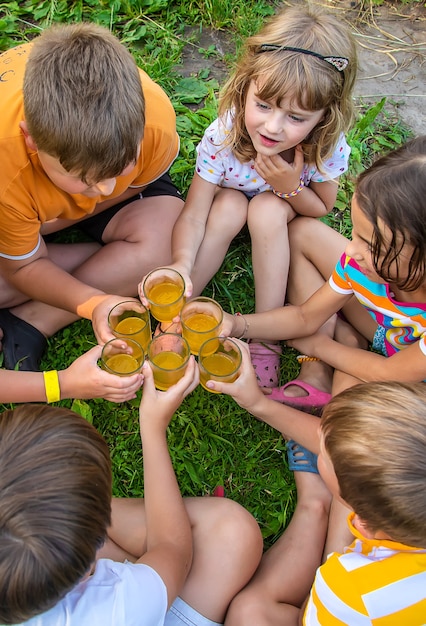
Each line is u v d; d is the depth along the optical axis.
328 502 2.27
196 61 3.50
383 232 1.77
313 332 2.50
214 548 1.97
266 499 2.39
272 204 2.62
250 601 1.96
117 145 1.84
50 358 2.59
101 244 2.79
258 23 3.59
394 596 1.54
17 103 2.09
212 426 2.51
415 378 2.20
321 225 2.66
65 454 1.35
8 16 3.48
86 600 1.47
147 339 2.28
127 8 3.56
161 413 2.05
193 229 2.62
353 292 2.34
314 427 2.26
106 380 2.04
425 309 2.13
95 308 2.28
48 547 1.25
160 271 2.27
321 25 2.22
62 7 3.53
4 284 2.49
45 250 2.46
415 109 3.51
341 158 2.64
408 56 3.73
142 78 2.46
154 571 1.68
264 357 2.58
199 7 3.66
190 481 2.40
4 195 2.11
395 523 1.48
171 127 2.50
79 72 1.81
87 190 2.02
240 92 2.37
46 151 1.86
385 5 3.95
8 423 1.40
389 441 1.48
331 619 1.62
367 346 2.74
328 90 2.21
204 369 2.11
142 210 2.69
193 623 1.90
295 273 2.69
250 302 2.83
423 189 1.70
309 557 2.14
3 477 1.29
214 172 2.65
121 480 2.38
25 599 1.26
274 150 2.40
